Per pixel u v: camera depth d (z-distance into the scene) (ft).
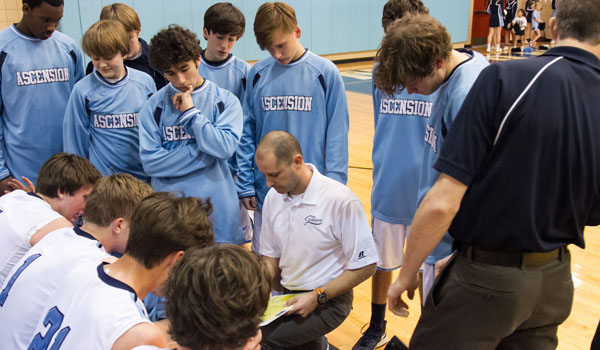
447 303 5.02
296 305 6.23
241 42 36.35
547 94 4.31
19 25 9.50
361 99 29.84
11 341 4.89
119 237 5.51
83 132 9.12
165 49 7.61
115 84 9.04
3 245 5.85
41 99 9.70
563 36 4.60
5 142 9.70
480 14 55.57
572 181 4.46
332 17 40.65
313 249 6.61
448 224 4.68
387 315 9.71
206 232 4.60
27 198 6.19
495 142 4.46
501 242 4.57
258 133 9.14
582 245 4.80
